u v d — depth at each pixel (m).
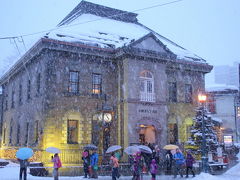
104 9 35.53
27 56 28.52
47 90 24.88
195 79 32.91
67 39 25.66
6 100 39.34
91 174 18.31
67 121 25.56
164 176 19.97
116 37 30.14
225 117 45.25
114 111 27.70
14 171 19.75
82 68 26.91
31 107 28.27
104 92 27.66
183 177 19.36
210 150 25.45
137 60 27.64
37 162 22.00
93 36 28.36
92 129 26.67
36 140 26.31
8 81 38.81
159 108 28.17
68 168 23.59
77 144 25.44
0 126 40.53
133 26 36.31
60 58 25.94
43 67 25.91
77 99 26.20
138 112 26.88
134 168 16.55
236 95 46.16
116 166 16.42
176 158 19.28
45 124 24.36
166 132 28.30
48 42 24.58
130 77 26.95
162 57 28.48
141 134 30.12
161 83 28.73
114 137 27.30
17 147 31.22
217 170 24.06
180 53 33.34
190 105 31.88
